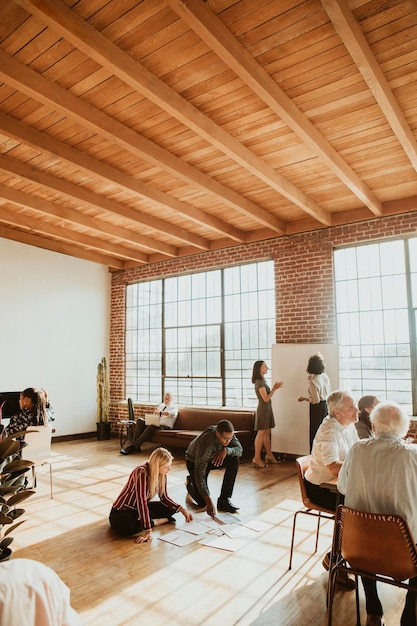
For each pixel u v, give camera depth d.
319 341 6.96
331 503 3.16
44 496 5.00
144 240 8.20
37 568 1.32
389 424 2.30
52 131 4.49
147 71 3.50
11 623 1.15
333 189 6.03
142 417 9.05
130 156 5.07
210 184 5.62
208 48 3.28
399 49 3.27
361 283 6.81
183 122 3.98
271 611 2.65
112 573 3.14
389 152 4.93
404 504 2.15
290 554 3.22
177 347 8.99
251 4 2.89
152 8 2.91
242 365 8.00
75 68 3.50
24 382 8.22
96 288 9.77
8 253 8.13
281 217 7.17
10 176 5.59
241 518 4.23
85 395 9.33
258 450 6.51
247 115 4.18
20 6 2.84
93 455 7.41
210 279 8.60
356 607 2.57
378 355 6.56
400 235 6.43
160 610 2.66
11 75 3.36
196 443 4.50
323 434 3.19
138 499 3.76
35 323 8.48
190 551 3.49
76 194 5.88
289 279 7.40
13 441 2.24
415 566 2.07
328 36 3.17
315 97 3.89
